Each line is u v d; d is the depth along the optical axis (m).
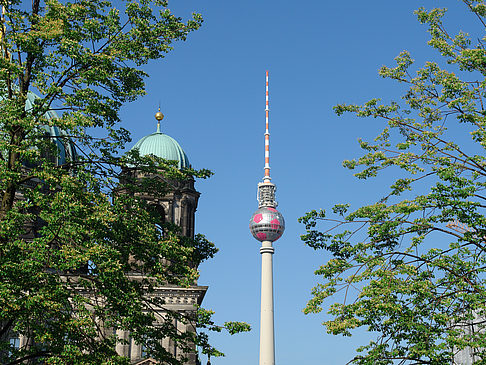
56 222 33.16
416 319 31.58
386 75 37.94
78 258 32.59
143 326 37.69
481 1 36.72
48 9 38.12
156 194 41.69
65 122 35.44
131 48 39.22
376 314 31.80
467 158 33.66
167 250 38.81
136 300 35.88
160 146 104.38
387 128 37.06
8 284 31.64
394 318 31.55
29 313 32.16
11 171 34.78
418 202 33.34
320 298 33.69
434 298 31.66
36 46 36.38
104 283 34.69
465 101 34.78
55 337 33.28
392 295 31.58
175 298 88.88
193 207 100.00
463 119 35.16
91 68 37.53
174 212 98.50
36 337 32.81
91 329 34.34
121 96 39.81
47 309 32.47
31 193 34.66
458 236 33.28
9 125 35.78
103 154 39.66
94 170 39.12
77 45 36.44
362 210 35.19
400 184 35.44
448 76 35.97
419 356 30.56
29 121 34.94
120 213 37.22
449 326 32.19
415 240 32.91
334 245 36.28
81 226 33.97
